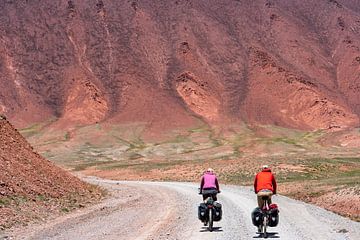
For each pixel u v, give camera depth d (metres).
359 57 197.50
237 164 77.69
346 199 33.12
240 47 194.38
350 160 81.69
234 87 179.38
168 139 148.75
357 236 18.14
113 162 110.19
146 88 174.00
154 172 82.81
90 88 171.75
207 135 150.75
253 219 18.41
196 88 174.25
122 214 26.56
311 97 170.75
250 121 163.88
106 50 185.88
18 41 189.00
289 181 59.75
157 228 20.31
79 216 24.95
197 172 77.12
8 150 33.66
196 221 23.06
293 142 134.75
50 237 17.88
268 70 181.75
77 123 161.38
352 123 163.88
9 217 21.77
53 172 36.94
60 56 185.88
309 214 26.69
